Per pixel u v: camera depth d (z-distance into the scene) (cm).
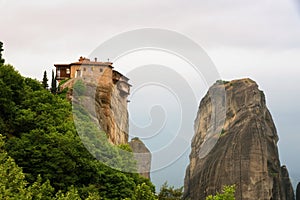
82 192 4050
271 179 16738
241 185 16150
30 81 6078
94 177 4312
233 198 3619
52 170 4150
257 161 16512
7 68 5428
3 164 2964
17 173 2894
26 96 5359
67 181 4153
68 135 4506
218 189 15575
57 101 5662
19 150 4175
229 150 16600
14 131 4694
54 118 5069
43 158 4162
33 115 4850
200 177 15712
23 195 2708
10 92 4997
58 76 8412
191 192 15500
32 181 3984
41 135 4350
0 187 2622
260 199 16150
